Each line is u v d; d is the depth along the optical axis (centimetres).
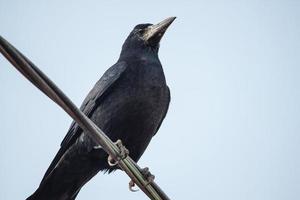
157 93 1386
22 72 830
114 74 1387
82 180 1407
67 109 898
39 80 843
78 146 1352
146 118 1371
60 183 1395
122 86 1381
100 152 1337
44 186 1381
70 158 1370
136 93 1371
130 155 1395
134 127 1366
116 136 1364
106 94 1388
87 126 948
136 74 1391
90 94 1402
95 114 1384
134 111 1365
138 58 1441
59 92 868
